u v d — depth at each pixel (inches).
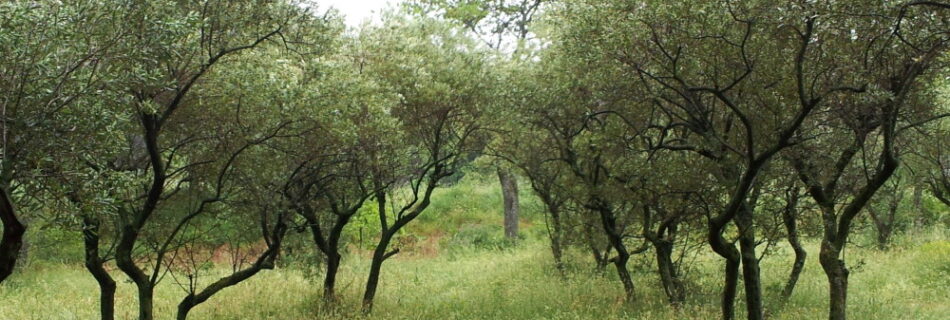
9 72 201.9
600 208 459.5
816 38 289.0
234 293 528.4
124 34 224.7
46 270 717.3
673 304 437.7
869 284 548.1
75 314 465.7
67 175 218.5
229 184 374.3
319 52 327.0
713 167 351.6
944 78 314.7
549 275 613.6
